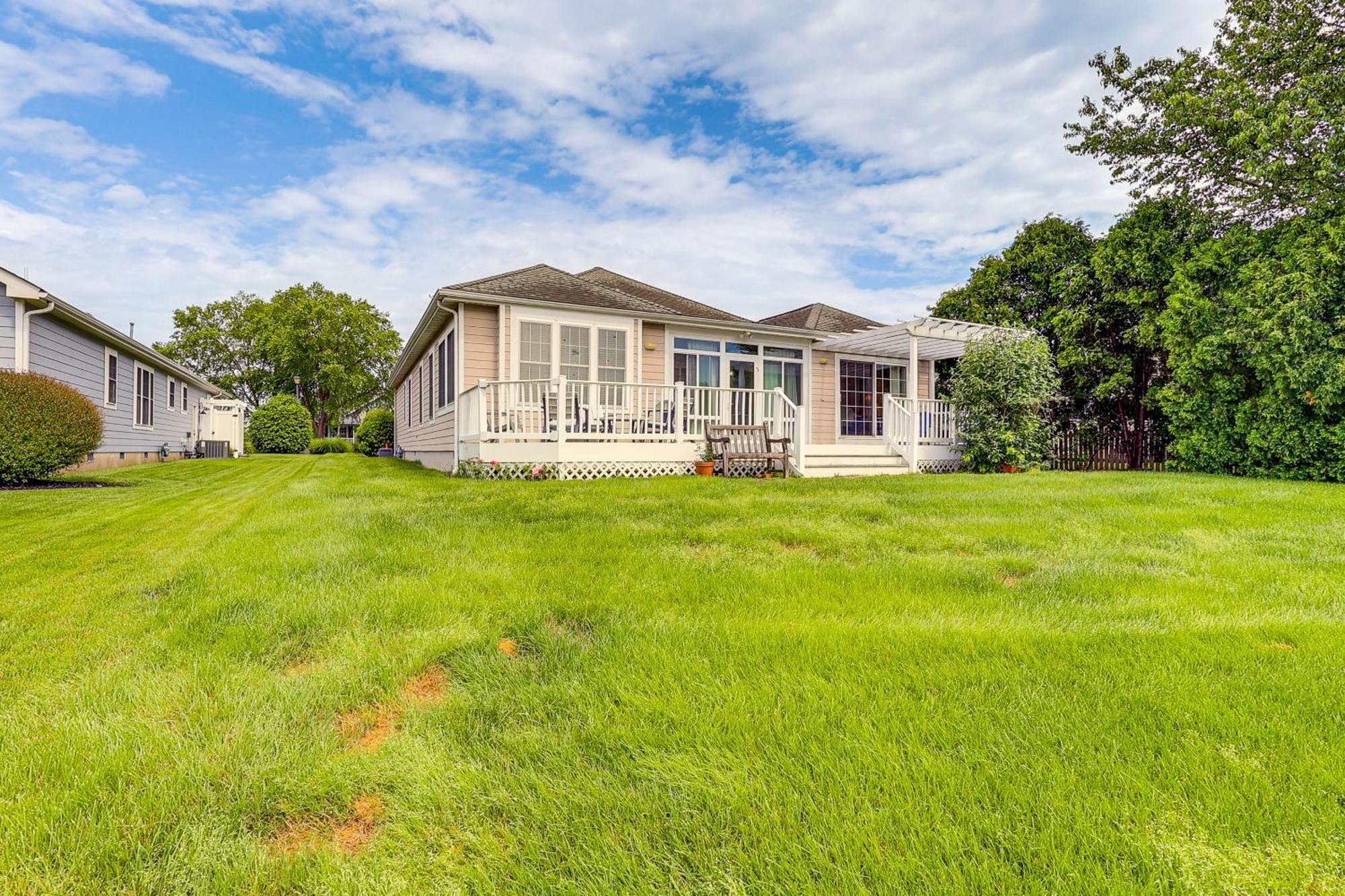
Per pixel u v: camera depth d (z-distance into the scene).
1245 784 1.49
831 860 1.28
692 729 1.76
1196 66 11.59
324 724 1.86
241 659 2.28
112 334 12.25
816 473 10.81
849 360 15.25
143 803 1.46
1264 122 9.95
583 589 3.11
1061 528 4.91
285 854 1.35
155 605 2.89
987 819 1.38
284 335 37.12
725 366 13.11
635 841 1.34
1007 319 15.42
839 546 4.25
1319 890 1.17
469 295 10.16
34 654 2.31
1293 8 10.20
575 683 2.08
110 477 10.46
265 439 30.70
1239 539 4.56
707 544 4.25
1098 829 1.34
